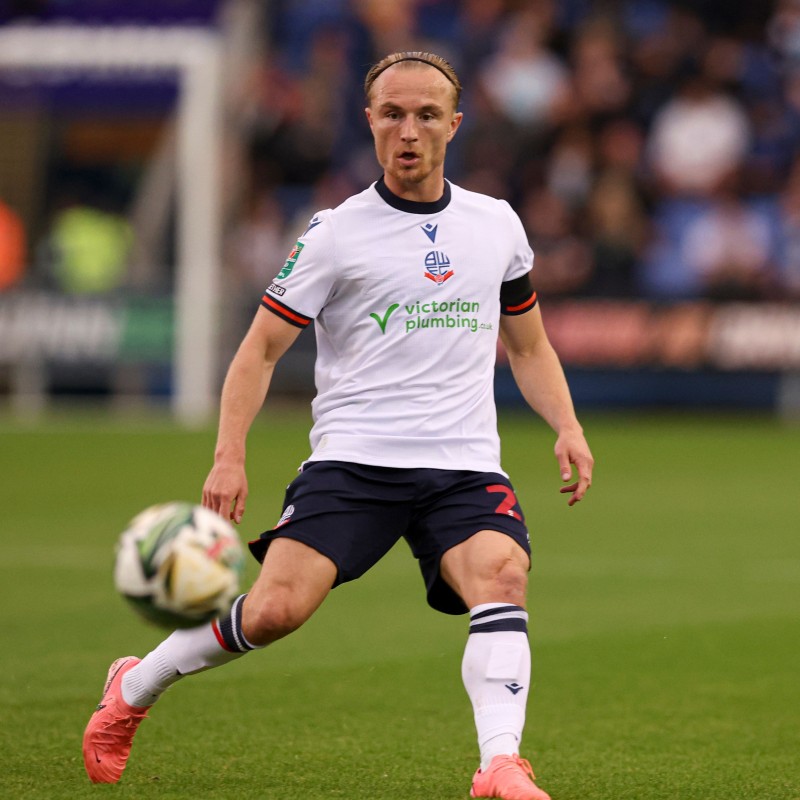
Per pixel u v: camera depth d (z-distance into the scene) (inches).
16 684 879.7
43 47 2775.6
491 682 621.3
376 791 647.8
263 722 788.6
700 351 2743.6
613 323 2773.1
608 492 1863.9
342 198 3171.8
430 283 647.1
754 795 650.2
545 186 3100.4
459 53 3248.0
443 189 661.9
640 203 3041.3
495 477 652.1
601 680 902.4
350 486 639.8
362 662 948.0
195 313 2694.4
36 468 2044.8
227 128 3193.9
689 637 1032.8
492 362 670.5
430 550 645.9
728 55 3169.3
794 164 3078.2
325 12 3336.6
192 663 645.9
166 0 2755.9
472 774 682.8
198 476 1974.7
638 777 682.2
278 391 2856.8
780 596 1194.6
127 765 695.7
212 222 2696.9
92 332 2741.1
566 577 1283.2
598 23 3216.0
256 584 639.1
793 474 2046.0
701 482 1959.9
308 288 644.7
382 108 641.6
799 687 882.1
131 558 578.6
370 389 648.4
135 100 2748.5
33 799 629.0
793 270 2842.0
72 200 3245.6
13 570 1307.8
